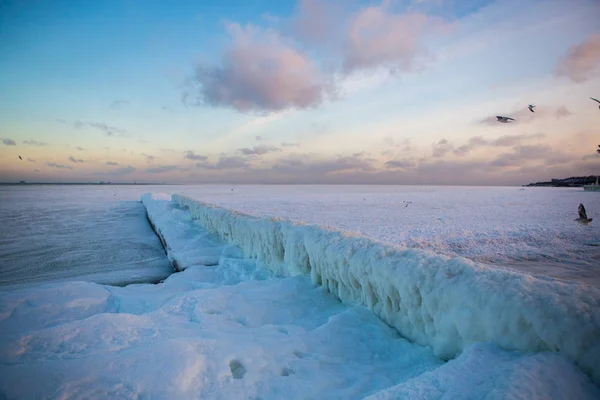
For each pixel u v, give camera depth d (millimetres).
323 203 31734
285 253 5875
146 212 24750
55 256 10766
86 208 28703
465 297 2645
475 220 17766
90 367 2148
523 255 9945
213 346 2598
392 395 1966
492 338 2396
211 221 11133
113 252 11414
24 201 38688
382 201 34688
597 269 8352
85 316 4238
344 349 3094
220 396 2143
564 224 15758
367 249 3982
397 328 3445
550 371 1845
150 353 2361
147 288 5844
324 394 2344
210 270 7105
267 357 2682
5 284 7801
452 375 2037
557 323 2086
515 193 54625
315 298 4543
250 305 4102
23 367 2105
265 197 43375
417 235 13133
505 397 1633
